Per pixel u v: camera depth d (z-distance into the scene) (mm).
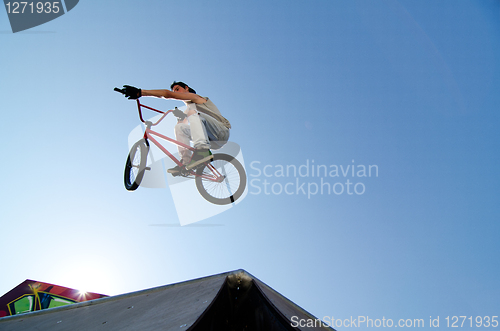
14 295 7078
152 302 2443
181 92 3832
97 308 2514
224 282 2279
